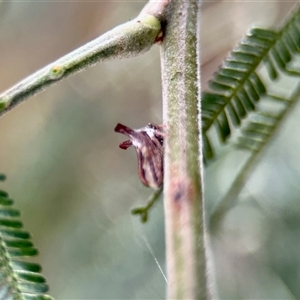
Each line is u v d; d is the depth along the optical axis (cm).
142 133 11
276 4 22
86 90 32
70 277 30
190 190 10
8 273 11
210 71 23
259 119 12
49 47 29
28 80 11
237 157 22
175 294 10
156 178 11
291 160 23
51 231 32
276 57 12
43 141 34
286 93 16
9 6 27
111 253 30
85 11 28
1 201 11
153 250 28
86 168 33
